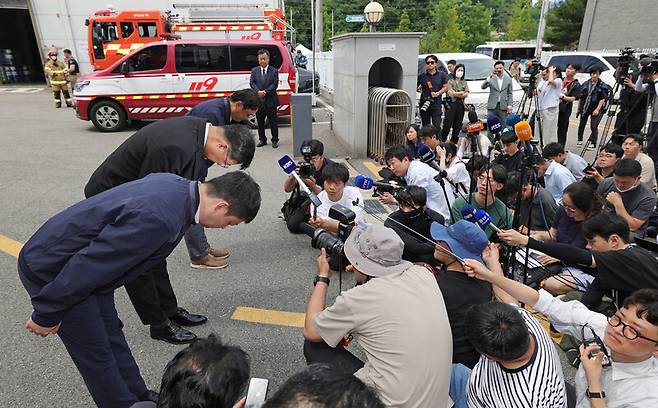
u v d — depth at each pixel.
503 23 70.25
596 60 12.41
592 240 2.67
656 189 4.96
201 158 2.70
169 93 9.72
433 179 4.04
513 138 4.52
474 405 1.88
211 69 9.77
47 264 1.79
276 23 10.84
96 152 8.04
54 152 8.00
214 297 3.48
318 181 4.49
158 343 2.93
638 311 1.56
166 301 2.96
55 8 16.58
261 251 4.27
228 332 3.06
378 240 1.83
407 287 1.72
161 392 1.27
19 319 3.18
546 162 4.34
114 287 1.97
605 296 2.65
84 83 9.49
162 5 16.30
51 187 6.09
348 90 7.63
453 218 3.65
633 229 3.57
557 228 3.55
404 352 1.59
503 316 1.62
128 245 1.71
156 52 9.59
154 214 1.74
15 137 9.20
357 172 6.79
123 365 2.31
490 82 8.67
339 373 0.92
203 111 3.43
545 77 8.12
